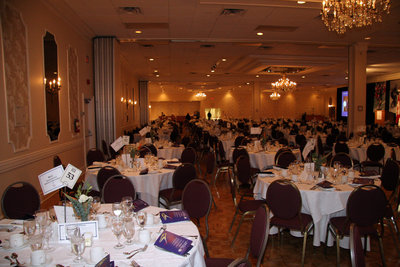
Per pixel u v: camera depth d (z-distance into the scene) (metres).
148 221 2.56
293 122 22.64
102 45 8.97
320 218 3.52
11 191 3.60
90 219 2.47
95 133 9.14
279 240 4.09
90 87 8.84
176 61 13.31
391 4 6.36
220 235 4.25
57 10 6.29
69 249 2.16
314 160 4.08
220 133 13.69
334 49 10.88
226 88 27.53
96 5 6.33
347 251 3.78
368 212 3.13
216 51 11.15
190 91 28.11
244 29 8.23
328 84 24.73
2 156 4.34
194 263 2.11
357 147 8.09
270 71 16.20
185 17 7.16
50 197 5.93
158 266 1.91
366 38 9.26
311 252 3.75
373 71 17.30
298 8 6.48
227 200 5.91
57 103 6.45
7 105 4.48
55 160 5.03
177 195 4.61
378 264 3.42
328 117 27.45
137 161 4.98
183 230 2.46
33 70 5.36
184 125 25.97
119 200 3.77
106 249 2.13
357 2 5.03
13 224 2.72
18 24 4.84
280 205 3.41
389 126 14.96
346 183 3.92
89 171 4.99
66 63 6.98
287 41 9.58
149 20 7.38
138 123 20.03
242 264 1.72
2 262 1.94
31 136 5.22
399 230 4.18
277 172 4.52
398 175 4.23
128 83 15.45
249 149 7.36
